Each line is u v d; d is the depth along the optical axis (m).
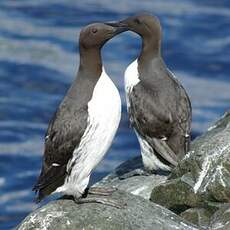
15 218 23.41
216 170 13.66
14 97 31.41
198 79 33.66
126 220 12.38
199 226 13.08
